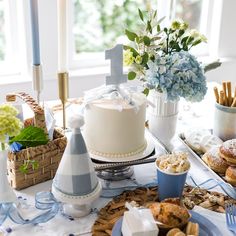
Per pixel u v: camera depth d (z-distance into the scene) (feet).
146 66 3.82
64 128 4.09
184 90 3.71
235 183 3.46
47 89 6.97
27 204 3.32
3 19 6.86
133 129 3.52
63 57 3.88
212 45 8.20
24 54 6.82
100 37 7.72
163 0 7.84
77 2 7.33
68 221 3.15
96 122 3.50
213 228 2.92
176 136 4.39
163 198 3.34
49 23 6.60
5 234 3.00
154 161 3.56
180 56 3.75
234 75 8.22
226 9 7.79
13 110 3.11
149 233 2.72
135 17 7.80
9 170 3.48
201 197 3.42
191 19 8.21
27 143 3.43
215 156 3.70
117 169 3.69
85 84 7.20
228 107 4.06
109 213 3.21
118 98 3.56
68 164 3.07
